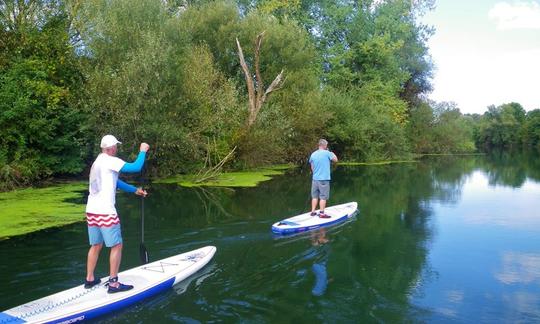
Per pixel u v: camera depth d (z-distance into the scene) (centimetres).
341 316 550
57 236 902
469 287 661
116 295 584
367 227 1042
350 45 3788
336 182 1969
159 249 831
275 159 2566
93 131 1783
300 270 720
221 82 2181
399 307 582
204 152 2086
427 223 1102
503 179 2217
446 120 4875
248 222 1059
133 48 1825
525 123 7162
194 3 2986
